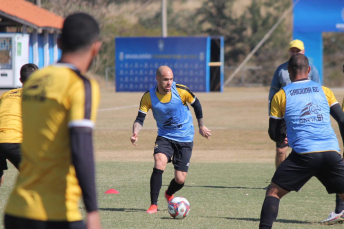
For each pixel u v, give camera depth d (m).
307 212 17.83
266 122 50.94
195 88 91.06
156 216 16.94
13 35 73.44
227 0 143.50
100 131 43.50
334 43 133.75
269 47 136.00
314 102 13.37
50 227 7.28
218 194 21.23
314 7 95.06
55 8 127.81
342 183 13.15
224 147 37.25
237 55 137.25
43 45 80.06
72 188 7.41
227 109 62.56
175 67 91.06
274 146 37.72
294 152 13.15
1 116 16.44
